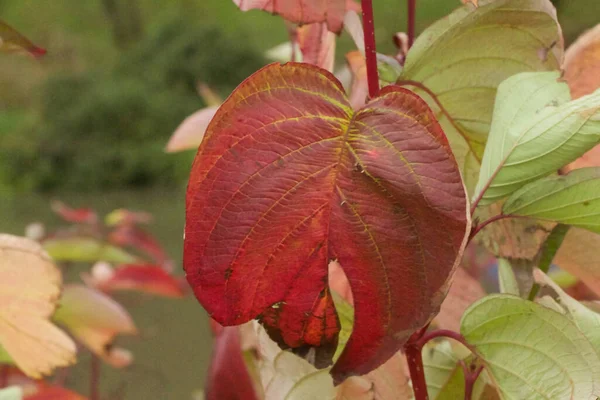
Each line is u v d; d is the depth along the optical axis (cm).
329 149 34
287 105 34
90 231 86
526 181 37
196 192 33
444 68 39
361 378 38
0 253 43
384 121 34
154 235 189
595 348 37
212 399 43
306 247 34
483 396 41
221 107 33
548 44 39
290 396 38
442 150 33
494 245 41
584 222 37
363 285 34
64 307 57
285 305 34
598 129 36
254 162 33
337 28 39
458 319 44
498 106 38
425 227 33
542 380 35
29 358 44
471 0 38
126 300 115
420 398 37
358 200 34
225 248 33
